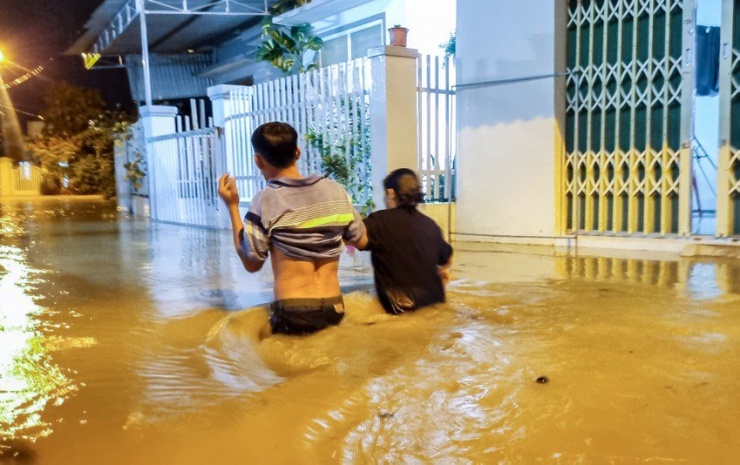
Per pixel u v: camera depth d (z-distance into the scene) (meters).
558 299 5.00
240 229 4.29
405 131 8.85
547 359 3.49
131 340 4.08
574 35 8.41
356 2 12.91
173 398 3.06
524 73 8.64
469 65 9.23
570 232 8.66
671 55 7.64
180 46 21.45
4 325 4.47
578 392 3.00
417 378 3.23
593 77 8.30
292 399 2.99
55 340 4.09
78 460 2.46
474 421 2.72
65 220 13.91
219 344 3.93
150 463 2.44
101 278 6.35
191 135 12.59
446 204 9.55
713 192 10.12
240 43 19.23
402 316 4.43
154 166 14.06
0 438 2.65
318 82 9.91
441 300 4.69
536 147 8.61
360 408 2.88
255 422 2.75
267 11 15.62
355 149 9.30
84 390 3.19
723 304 4.76
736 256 7.16
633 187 8.11
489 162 9.12
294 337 3.99
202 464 2.42
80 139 25.33
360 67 9.09
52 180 26.84
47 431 2.71
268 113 10.89
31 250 8.66
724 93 7.27
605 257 7.39
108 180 22.05
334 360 3.55
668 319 4.30
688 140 7.55
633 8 7.88
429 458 2.42
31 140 28.89
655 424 2.65
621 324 4.18
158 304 5.11
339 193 4.25
